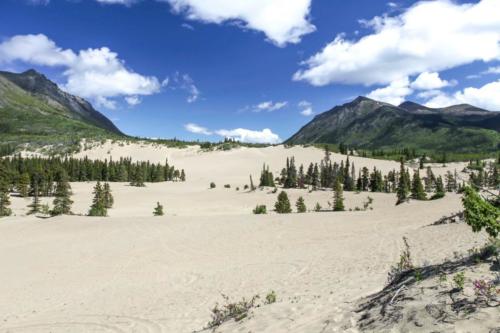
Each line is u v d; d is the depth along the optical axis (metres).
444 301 6.23
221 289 18.77
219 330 9.81
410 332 5.78
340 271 18.50
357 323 6.95
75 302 20.25
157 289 20.95
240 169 198.75
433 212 41.41
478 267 7.50
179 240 36.50
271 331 8.26
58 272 28.31
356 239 29.20
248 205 95.94
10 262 32.28
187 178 182.25
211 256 29.14
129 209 91.19
